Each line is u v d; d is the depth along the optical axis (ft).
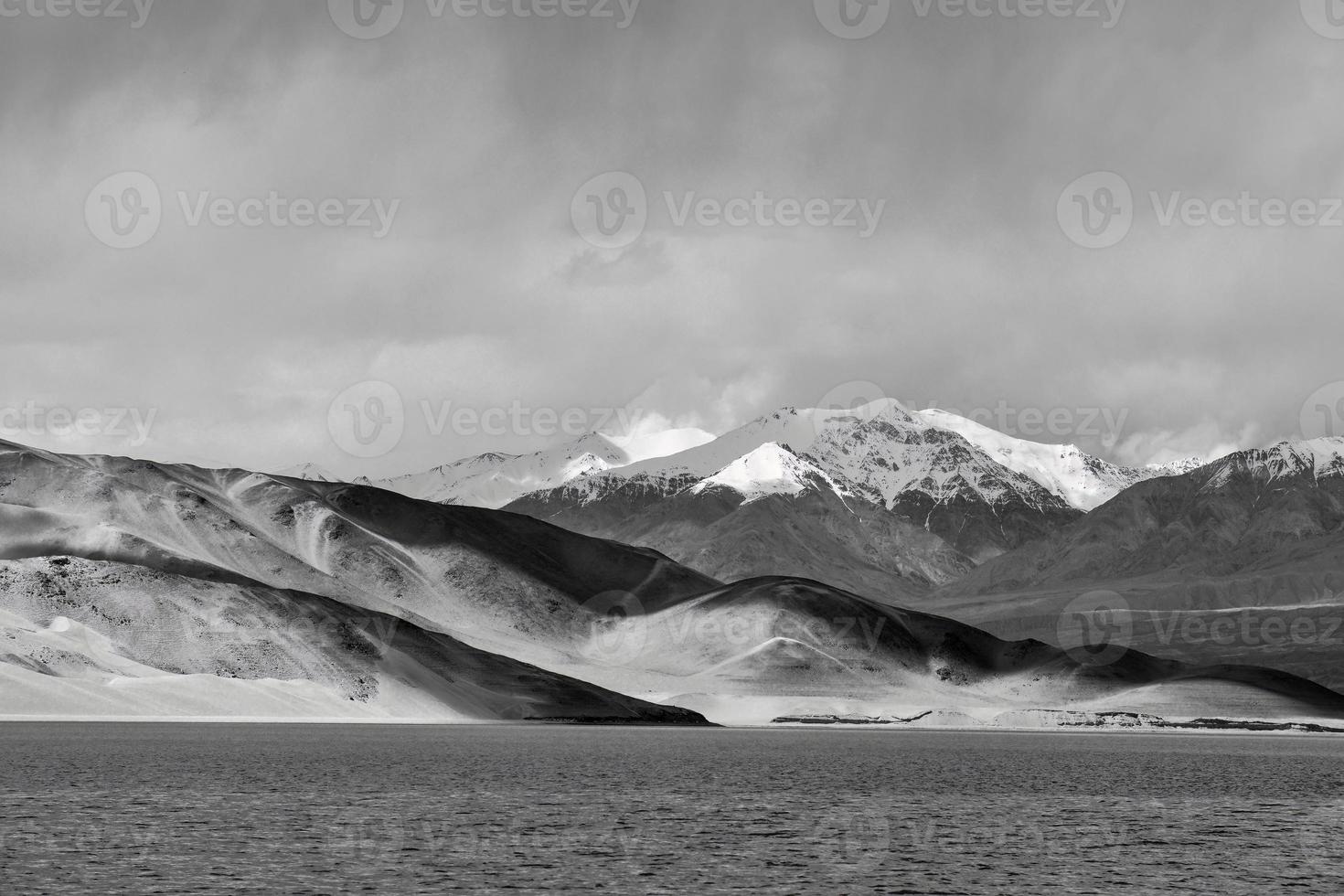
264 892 211.00
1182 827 296.92
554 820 290.15
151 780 341.21
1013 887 224.94
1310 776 436.35
